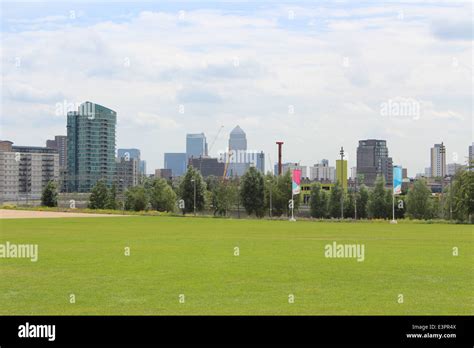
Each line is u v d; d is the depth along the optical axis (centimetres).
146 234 6328
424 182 15738
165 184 17638
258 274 3198
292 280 2995
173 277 3102
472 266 3531
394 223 9288
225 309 2364
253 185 15662
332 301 2492
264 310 2350
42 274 3238
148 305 2434
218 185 17700
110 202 18175
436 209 15688
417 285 2853
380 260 3831
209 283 2909
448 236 6044
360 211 17338
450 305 2430
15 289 2781
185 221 9644
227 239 5622
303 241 5369
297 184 10838
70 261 3806
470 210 10556
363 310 2350
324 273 3231
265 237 5897
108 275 3183
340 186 17200
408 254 4194
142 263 3694
